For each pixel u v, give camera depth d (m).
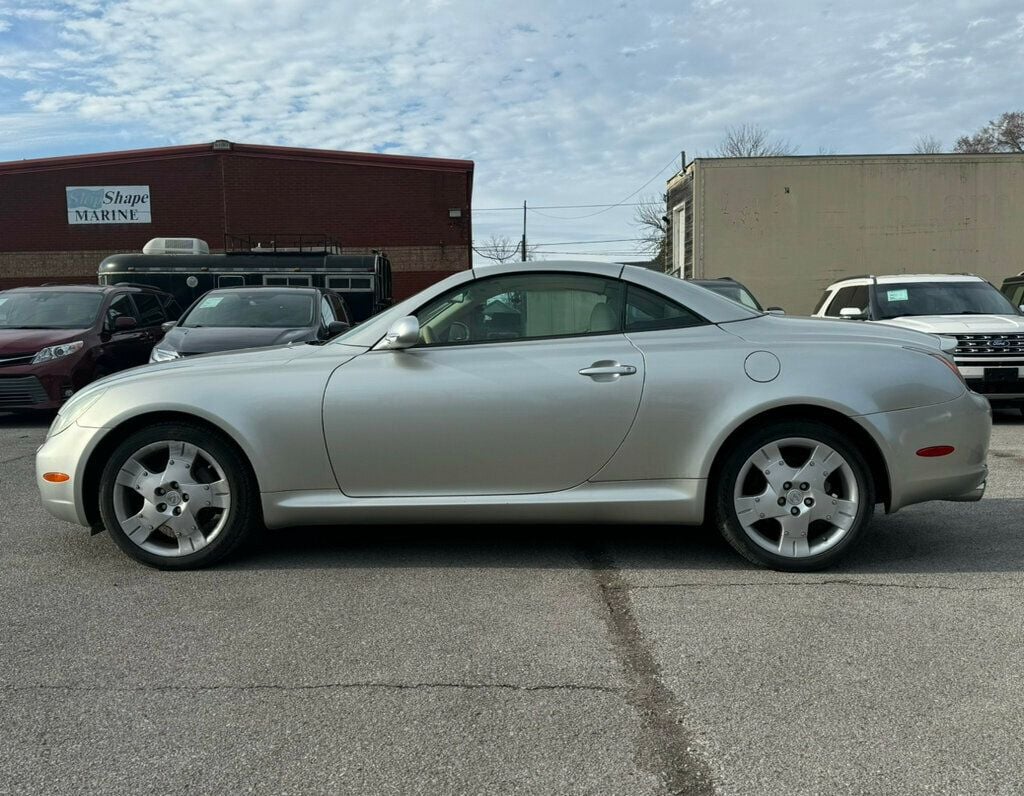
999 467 6.38
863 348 3.94
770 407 3.82
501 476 3.96
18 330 9.49
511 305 4.10
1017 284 11.84
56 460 4.08
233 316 8.91
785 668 2.93
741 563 4.08
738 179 14.89
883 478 3.96
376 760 2.40
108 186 23.02
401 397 3.92
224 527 4.01
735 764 2.35
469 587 3.80
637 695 2.76
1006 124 54.62
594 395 3.88
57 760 2.42
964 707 2.64
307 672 2.96
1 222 23.03
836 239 15.01
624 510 3.95
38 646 3.20
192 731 2.57
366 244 23.19
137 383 4.05
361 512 3.98
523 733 2.54
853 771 2.31
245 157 23.00
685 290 4.12
